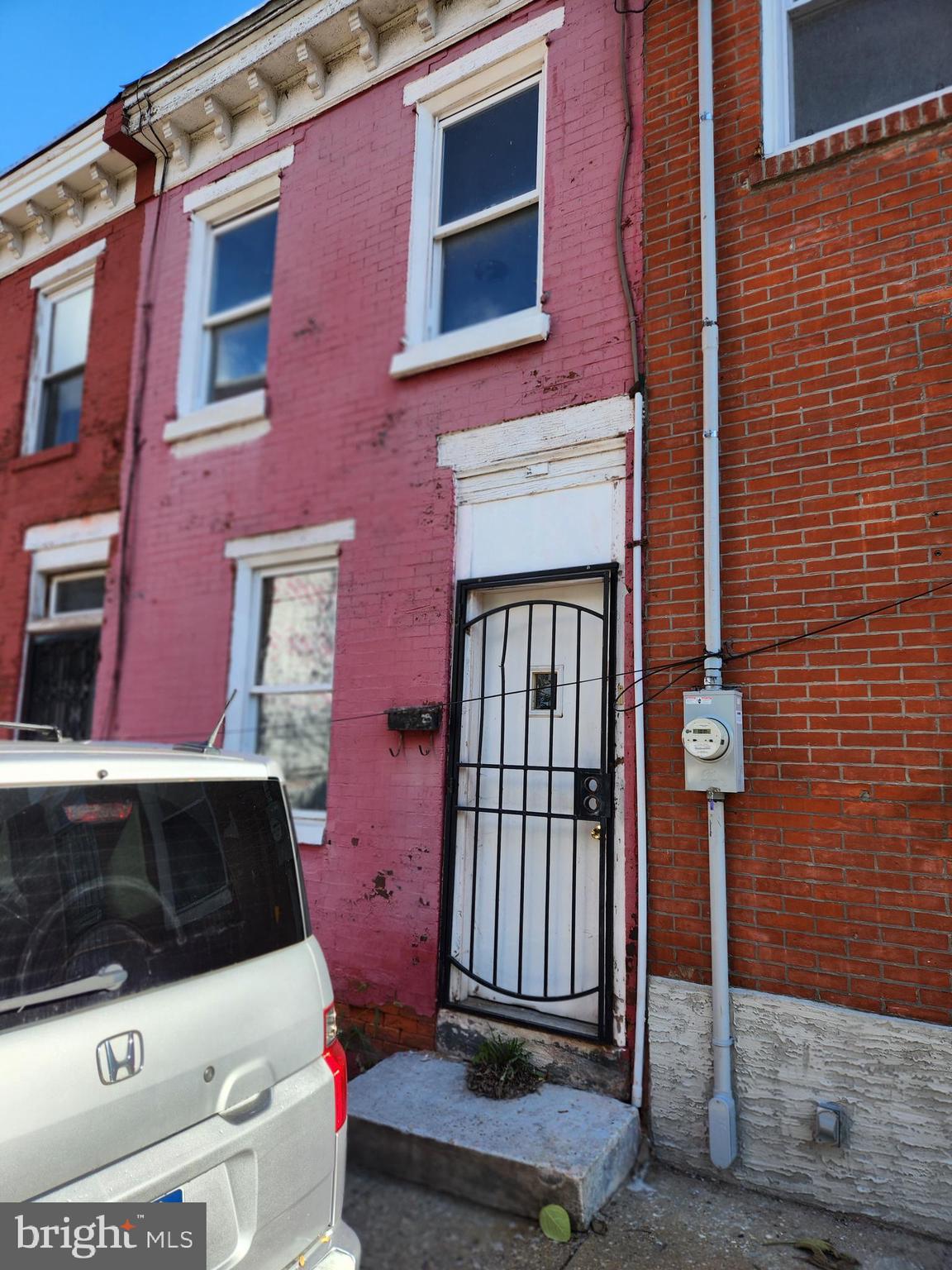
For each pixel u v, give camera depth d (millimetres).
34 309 8031
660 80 4594
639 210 4555
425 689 4953
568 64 4992
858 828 3527
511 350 4949
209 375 6832
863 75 4195
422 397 5312
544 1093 3967
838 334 3859
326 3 5766
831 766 3611
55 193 7684
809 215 4008
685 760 3887
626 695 4211
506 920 4551
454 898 4645
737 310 4137
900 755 3480
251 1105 2203
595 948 4266
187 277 6848
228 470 6277
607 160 4742
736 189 4219
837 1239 3207
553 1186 3285
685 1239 3213
